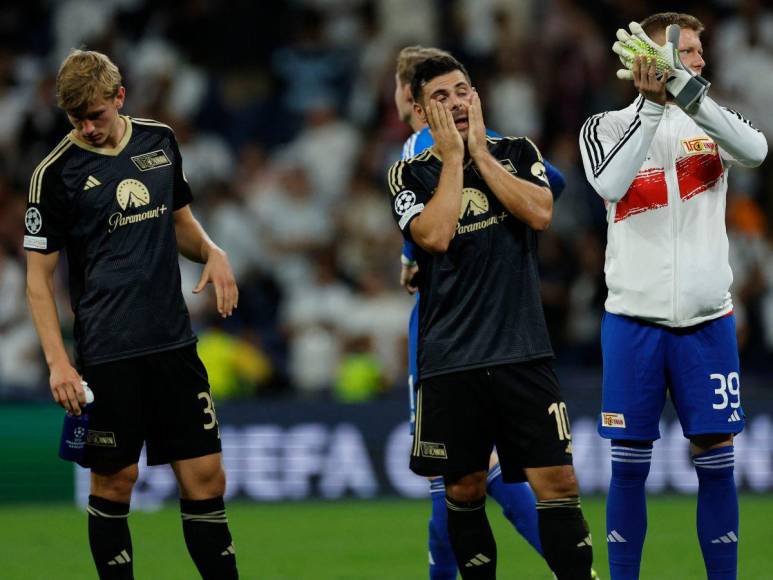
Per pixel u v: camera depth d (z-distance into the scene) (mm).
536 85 51094
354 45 54969
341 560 25609
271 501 33750
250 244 47500
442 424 17375
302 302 44188
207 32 55375
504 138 18219
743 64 51375
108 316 17891
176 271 18297
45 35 55031
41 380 40656
